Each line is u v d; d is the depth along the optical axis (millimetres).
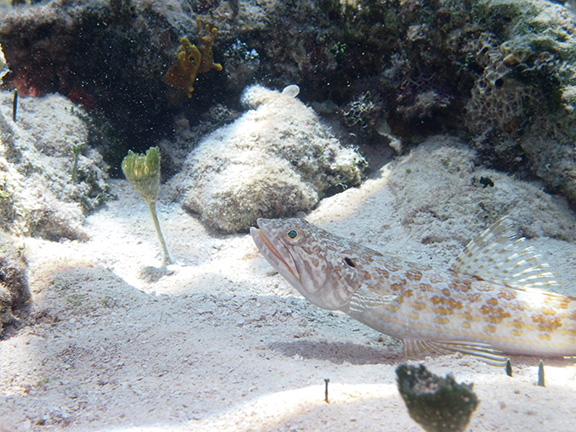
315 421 133
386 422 129
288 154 397
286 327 240
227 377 176
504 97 340
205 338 213
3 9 406
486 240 217
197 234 385
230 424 137
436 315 211
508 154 354
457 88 379
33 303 232
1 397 163
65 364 194
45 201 336
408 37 380
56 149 385
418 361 203
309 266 218
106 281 264
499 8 339
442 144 391
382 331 220
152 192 313
